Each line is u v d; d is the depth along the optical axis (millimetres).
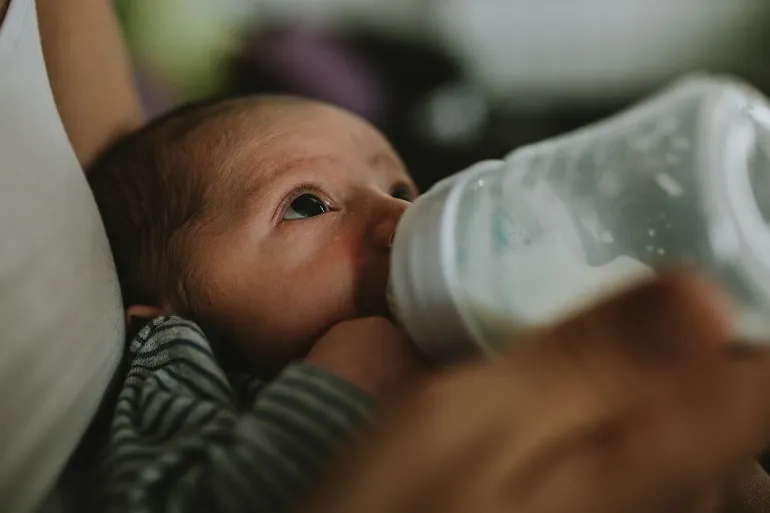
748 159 363
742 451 275
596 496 257
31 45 541
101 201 701
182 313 629
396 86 1713
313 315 587
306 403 390
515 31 2230
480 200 434
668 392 267
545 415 264
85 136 745
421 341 414
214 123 689
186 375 508
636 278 333
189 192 656
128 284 666
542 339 290
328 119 702
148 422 464
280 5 2014
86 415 465
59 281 467
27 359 429
